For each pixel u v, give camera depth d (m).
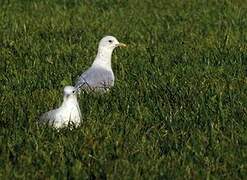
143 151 12.33
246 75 18.41
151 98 15.71
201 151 12.48
